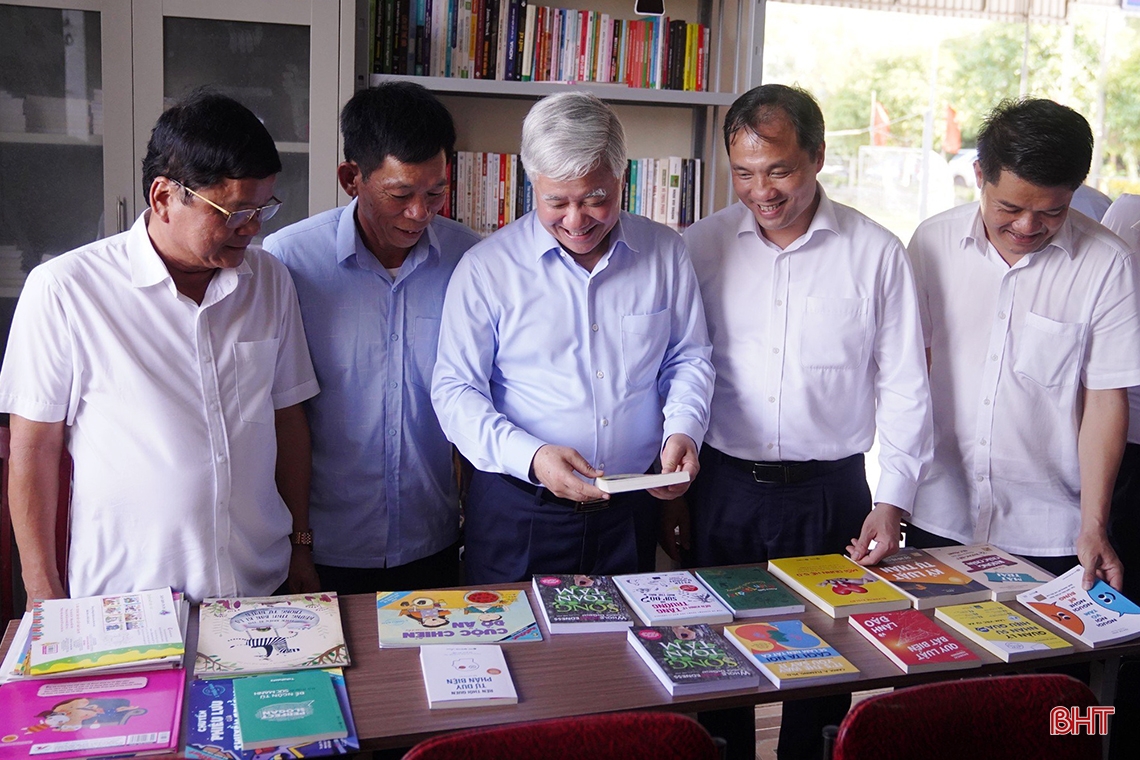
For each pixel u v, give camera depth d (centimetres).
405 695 135
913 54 780
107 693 130
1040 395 203
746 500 202
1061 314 198
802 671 142
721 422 204
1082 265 196
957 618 162
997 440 206
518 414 189
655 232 194
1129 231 241
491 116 321
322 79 266
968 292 204
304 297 192
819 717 210
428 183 173
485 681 136
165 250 155
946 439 212
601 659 147
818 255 196
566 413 186
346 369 195
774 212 184
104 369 154
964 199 788
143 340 156
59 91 255
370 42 288
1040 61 769
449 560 218
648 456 197
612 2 324
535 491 188
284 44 264
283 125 268
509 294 184
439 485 209
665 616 158
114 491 157
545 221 172
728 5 326
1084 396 207
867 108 787
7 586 183
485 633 152
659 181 318
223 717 126
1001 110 186
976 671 149
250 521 169
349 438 197
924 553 191
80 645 138
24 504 154
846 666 144
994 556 190
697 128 329
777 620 162
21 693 129
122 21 254
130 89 257
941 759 124
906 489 191
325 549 201
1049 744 128
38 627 142
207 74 261
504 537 192
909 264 197
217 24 260
